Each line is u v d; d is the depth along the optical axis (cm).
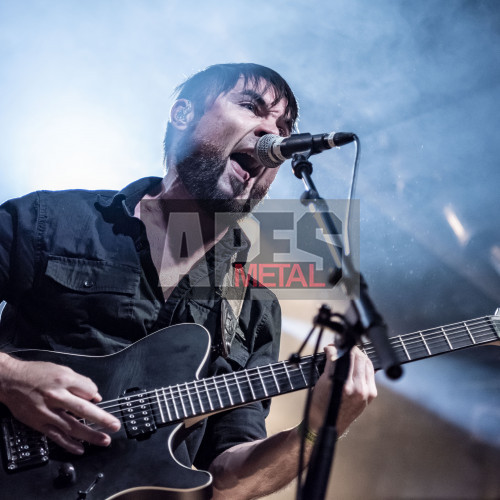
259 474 250
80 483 216
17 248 258
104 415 217
